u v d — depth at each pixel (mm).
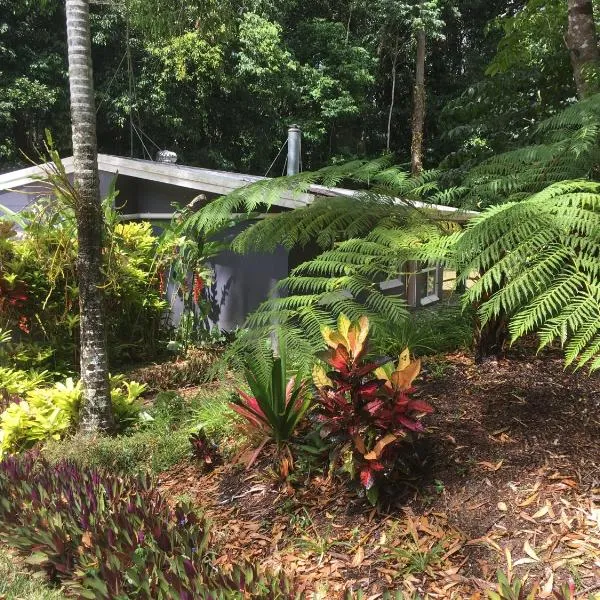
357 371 2680
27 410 4312
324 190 5555
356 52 20453
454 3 23203
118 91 16109
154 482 3271
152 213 7633
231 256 6809
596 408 3066
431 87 24906
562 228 2416
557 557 2178
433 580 2229
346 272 2992
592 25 5605
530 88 7434
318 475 3078
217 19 8312
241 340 2939
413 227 3311
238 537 2760
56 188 4008
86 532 2480
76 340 6043
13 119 14570
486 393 3408
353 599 2035
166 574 2148
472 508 2537
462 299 2602
